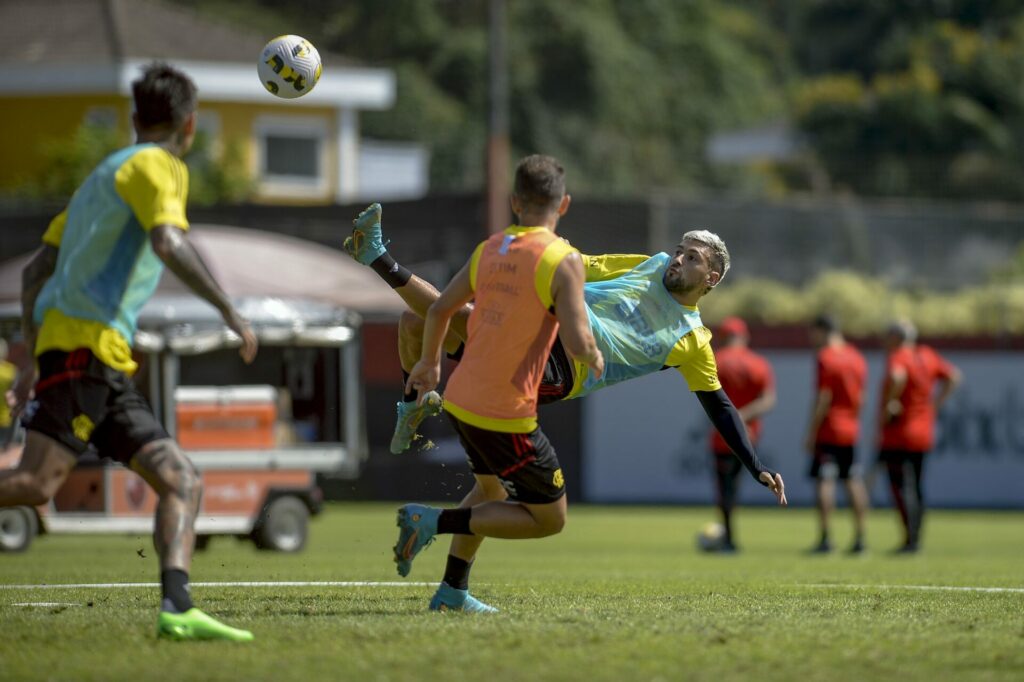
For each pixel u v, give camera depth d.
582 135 179.50
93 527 50.84
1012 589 31.08
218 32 126.75
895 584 32.81
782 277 108.44
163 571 19.69
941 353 83.88
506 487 22.31
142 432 19.80
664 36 197.25
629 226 98.69
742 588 30.27
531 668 17.80
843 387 53.06
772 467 85.44
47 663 18.00
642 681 17.08
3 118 120.62
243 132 124.88
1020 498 83.62
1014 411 83.81
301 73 24.67
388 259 24.05
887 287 106.75
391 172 140.25
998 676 17.78
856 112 177.75
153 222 19.34
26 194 112.19
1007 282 107.81
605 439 86.00
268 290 67.19
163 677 17.14
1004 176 169.25
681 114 191.50
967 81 182.25
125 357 19.88
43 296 19.84
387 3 173.38
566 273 21.25
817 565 44.06
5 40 120.81
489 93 110.81
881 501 87.00
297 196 127.06
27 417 19.64
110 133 114.81
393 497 84.56
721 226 105.44
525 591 28.48
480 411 21.66
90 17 122.00
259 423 53.06
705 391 24.02
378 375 84.19
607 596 27.31
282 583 30.73
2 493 19.34
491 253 21.81
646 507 84.19
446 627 21.17
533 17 183.62
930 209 112.31
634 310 23.83
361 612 23.66
